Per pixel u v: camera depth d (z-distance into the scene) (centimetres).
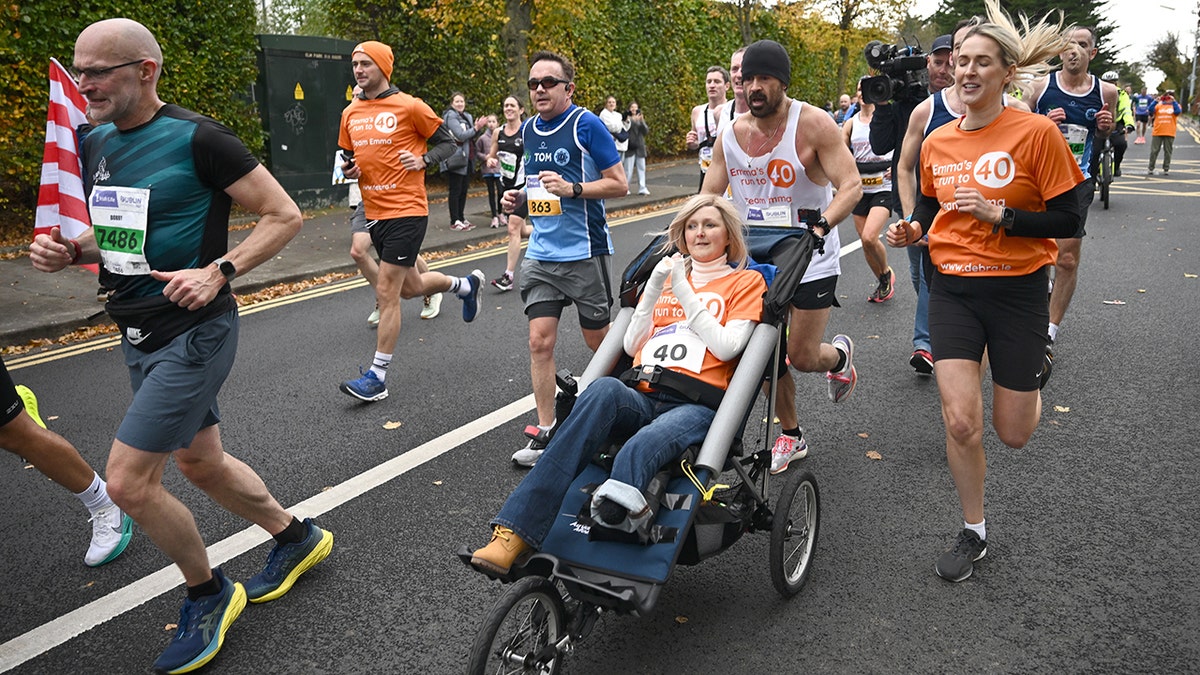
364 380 585
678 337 341
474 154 1399
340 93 1605
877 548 388
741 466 328
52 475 370
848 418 543
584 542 292
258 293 949
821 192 440
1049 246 347
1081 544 387
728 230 357
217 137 299
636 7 2367
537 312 490
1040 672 303
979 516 366
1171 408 543
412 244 605
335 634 332
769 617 338
